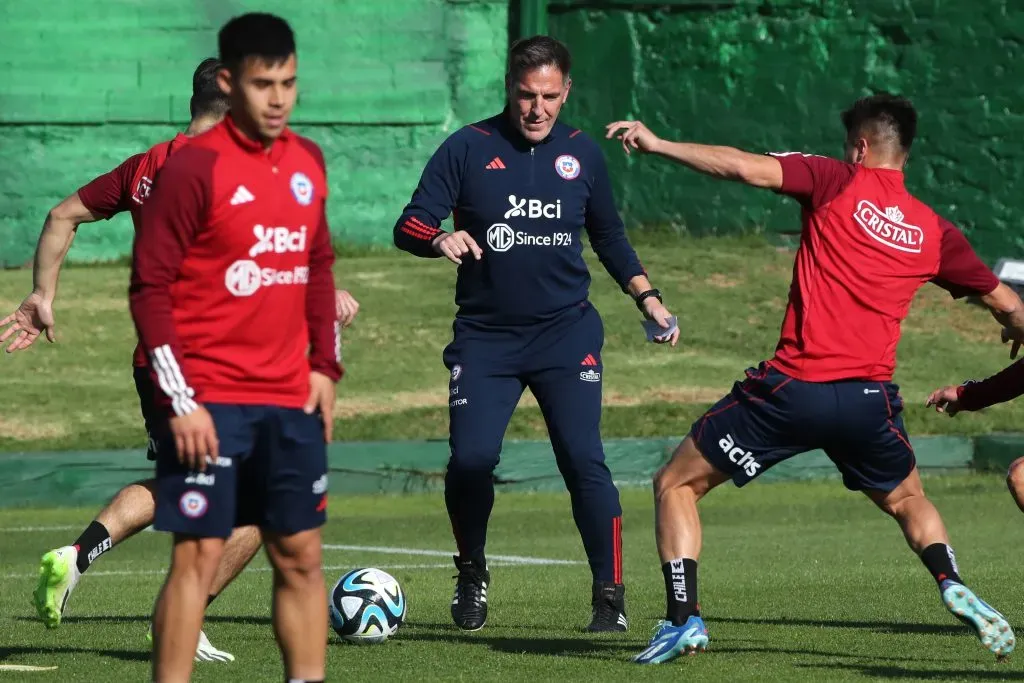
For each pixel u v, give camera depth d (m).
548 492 52.09
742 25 78.62
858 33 77.88
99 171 76.50
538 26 78.62
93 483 50.03
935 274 19.80
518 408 58.75
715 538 39.59
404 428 55.78
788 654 20.83
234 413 14.55
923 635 22.86
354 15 78.12
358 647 21.84
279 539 15.02
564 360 24.00
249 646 21.98
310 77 77.88
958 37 76.81
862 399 19.16
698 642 19.38
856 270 19.20
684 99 79.19
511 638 23.03
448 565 34.59
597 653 21.17
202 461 14.22
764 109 78.75
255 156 14.52
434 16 78.81
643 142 19.36
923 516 19.62
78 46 76.06
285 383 14.84
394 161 79.06
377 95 78.50
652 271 74.31
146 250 14.20
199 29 77.00
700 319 69.06
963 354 67.31
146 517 21.39
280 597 15.15
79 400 58.25
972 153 76.94
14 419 55.50
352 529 42.66
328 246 15.32
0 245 75.94
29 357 62.78
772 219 79.00
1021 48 76.19
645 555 36.78
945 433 57.75
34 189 76.06
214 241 14.34
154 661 14.62
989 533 39.34
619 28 79.12
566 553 36.84
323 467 15.12
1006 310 20.38
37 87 75.69
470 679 18.78
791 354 19.20
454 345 24.34
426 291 71.88
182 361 14.19
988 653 20.92
